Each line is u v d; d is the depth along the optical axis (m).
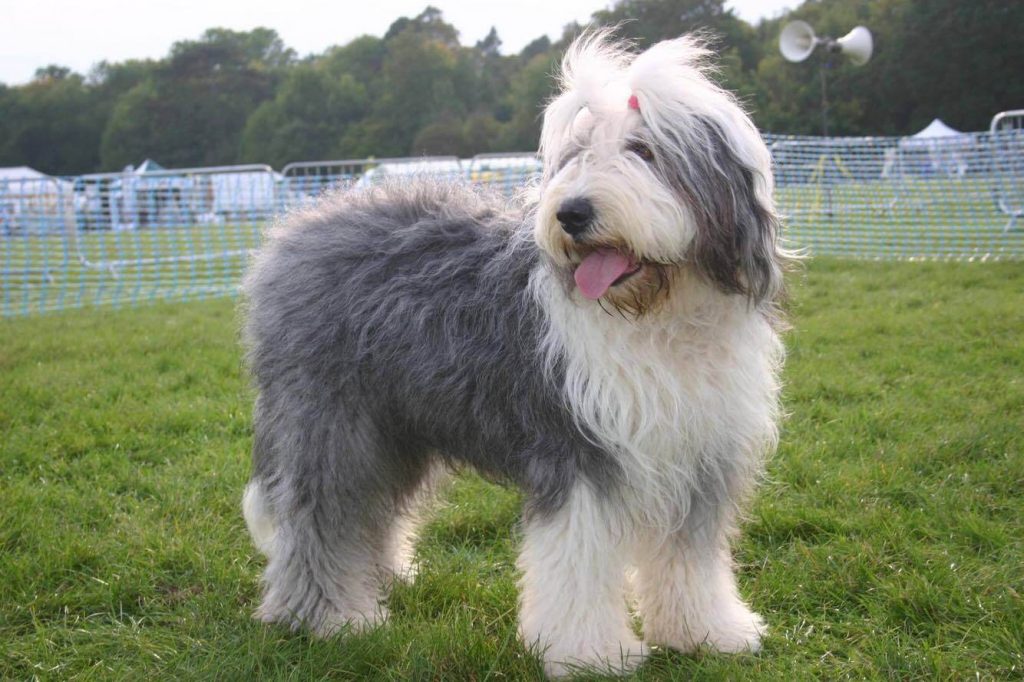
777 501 4.27
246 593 3.75
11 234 12.89
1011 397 5.37
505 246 3.10
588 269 2.68
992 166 13.19
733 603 3.33
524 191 3.28
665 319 2.80
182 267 13.86
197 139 70.81
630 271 2.69
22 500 4.42
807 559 3.73
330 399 3.22
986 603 3.33
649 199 2.61
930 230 13.02
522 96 56.00
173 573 3.88
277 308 3.33
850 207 13.96
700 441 2.92
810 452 4.75
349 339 3.19
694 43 3.09
